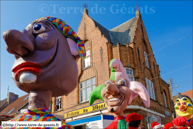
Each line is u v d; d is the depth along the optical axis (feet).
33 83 11.68
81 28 58.44
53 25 13.65
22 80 11.41
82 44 13.96
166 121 59.36
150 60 59.52
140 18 61.67
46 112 11.88
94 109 44.60
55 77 12.00
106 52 49.29
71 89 13.46
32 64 11.57
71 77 13.11
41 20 13.28
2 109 100.78
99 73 49.03
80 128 45.19
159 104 56.29
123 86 17.25
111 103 16.51
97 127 34.50
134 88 17.37
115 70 18.24
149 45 63.21
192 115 20.63
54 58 12.29
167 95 72.38
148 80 54.44
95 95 19.17
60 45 12.85
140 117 12.62
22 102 89.25
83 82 52.85
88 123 36.55
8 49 11.48
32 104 12.09
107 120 34.60
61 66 12.37
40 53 11.94
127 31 57.77
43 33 12.53
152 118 48.57
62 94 13.25
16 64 11.85
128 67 47.42
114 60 18.33
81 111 47.65
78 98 52.11
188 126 17.42
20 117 11.60
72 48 13.60
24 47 11.35
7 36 10.48
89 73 51.60
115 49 48.78
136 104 42.70
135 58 49.16
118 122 15.64
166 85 74.38
